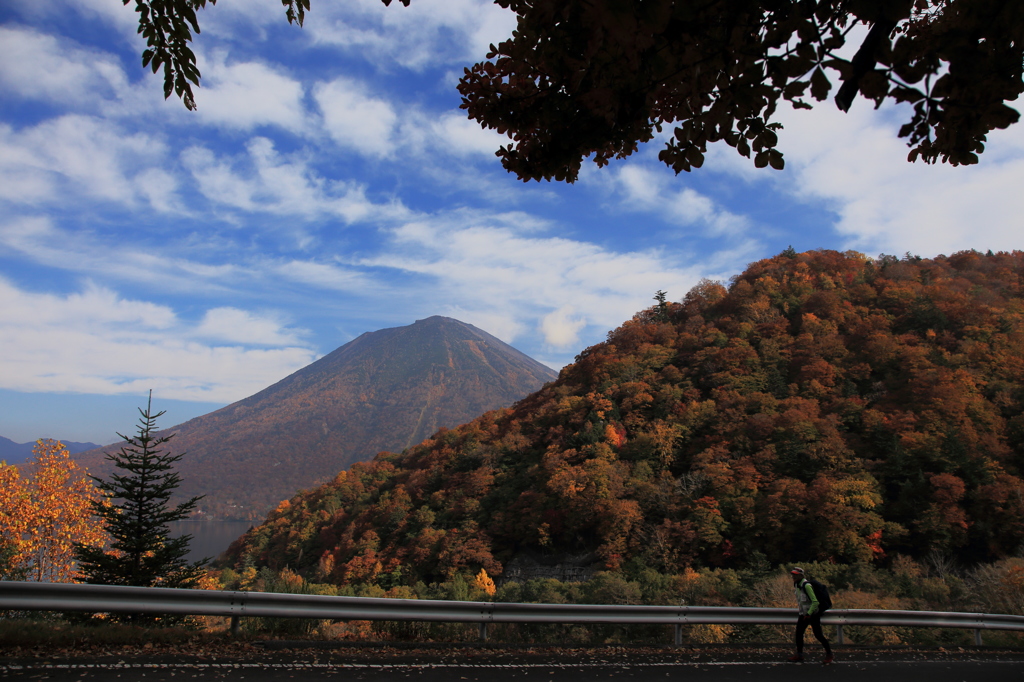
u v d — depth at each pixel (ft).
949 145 6.70
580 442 284.82
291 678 19.26
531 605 29.89
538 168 9.45
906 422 219.00
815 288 413.18
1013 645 41.11
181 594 23.95
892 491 199.11
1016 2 5.89
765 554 184.85
